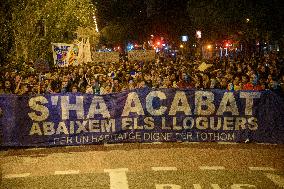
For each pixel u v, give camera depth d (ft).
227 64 78.48
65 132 37.47
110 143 38.01
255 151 34.65
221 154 33.63
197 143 37.60
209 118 38.14
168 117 38.22
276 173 28.91
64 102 37.45
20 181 28.02
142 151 34.83
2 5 66.23
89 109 37.70
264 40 128.88
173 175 28.45
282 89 47.21
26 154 34.88
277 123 37.55
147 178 27.91
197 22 144.36
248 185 26.53
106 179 27.89
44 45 73.10
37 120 37.19
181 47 208.03
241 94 37.86
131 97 38.01
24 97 37.06
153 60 106.01
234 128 38.06
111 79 53.52
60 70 62.54
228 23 126.93
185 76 56.39
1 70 65.77
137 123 38.14
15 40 68.13
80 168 30.45
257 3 108.17
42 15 70.13
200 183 26.86
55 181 27.78
